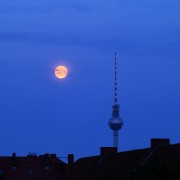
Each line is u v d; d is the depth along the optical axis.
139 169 157.38
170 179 147.75
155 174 151.25
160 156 193.38
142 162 199.00
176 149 189.12
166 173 148.00
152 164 154.50
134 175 158.75
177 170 147.12
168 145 196.50
